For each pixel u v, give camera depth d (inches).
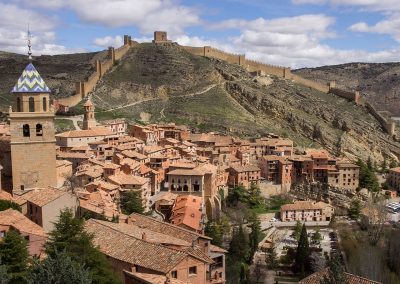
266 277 4589.1
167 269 2016.5
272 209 6998.0
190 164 6264.8
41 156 3319.4
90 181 4987.7
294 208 6732.3
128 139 7465.6
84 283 1412.4
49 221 2871.6
